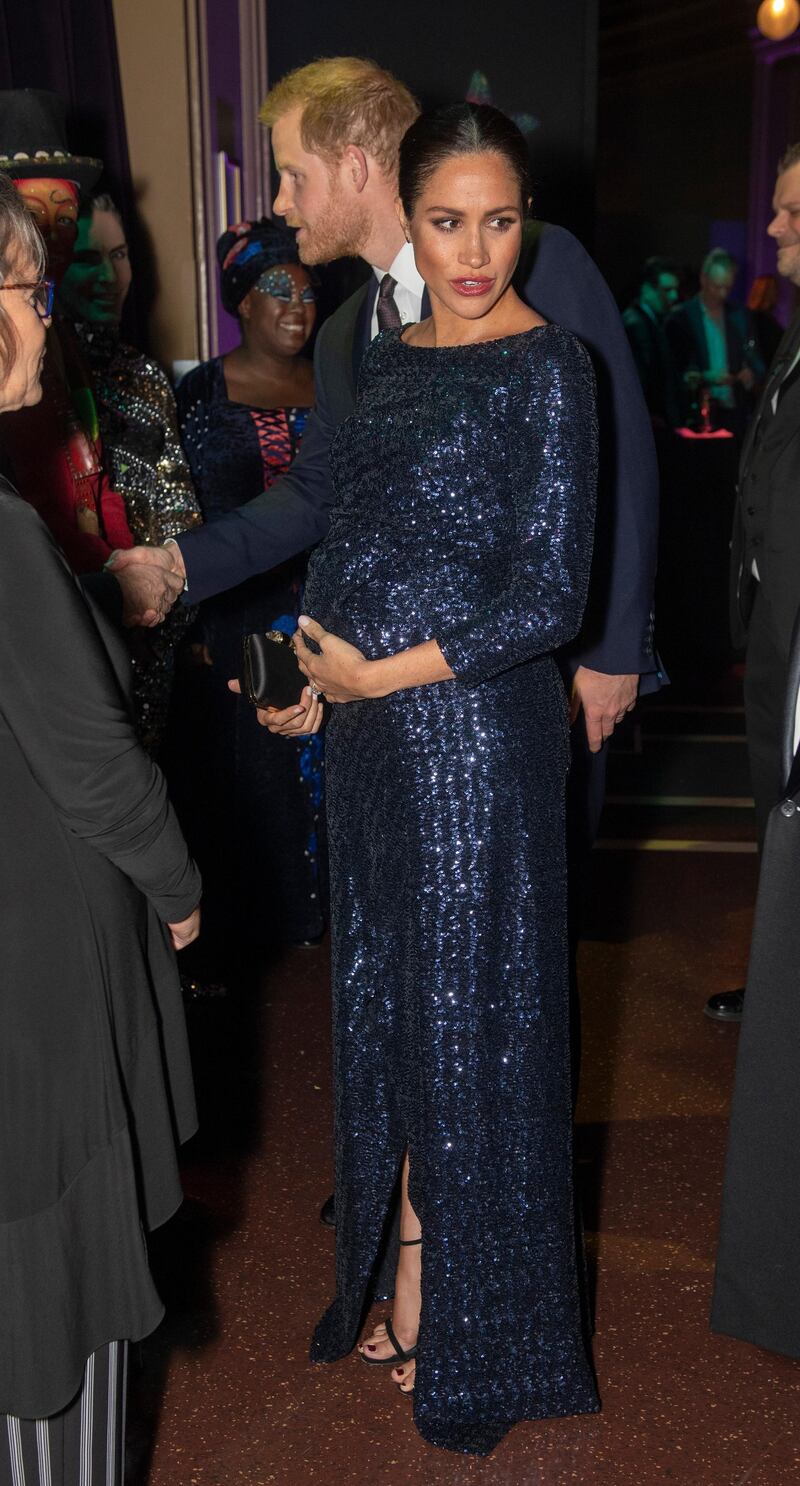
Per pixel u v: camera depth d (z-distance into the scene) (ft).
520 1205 6.26
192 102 14.58
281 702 6.57
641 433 6.93
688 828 15.90
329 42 16.12
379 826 6.15
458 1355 6.34
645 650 7.07
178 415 11.90
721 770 18.10
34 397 4.90
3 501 4.45
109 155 13.12
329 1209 8.29
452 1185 6.18
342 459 6.09
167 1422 6.59
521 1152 6.21
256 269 11.62
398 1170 6.64
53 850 4.68
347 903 6.42
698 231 33.06
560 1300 6.39
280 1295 7.59
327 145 6.89
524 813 5.99
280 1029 10.83
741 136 33.94
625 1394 6.76
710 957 12.18
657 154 34.60
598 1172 8.71
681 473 22.04
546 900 6.09
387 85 6.89
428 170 5.44
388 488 5.84
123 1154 4.86
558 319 6.84
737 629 10.65
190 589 7.72
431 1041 6.09
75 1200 4.78
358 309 7.54
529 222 7.00
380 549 5.90
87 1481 5.14
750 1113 6.58
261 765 11.85
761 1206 6.64
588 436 5.60
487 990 6.06
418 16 16.21
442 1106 6.13
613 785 17.46
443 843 5.97
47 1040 4.67
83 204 10.37
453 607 5.81
